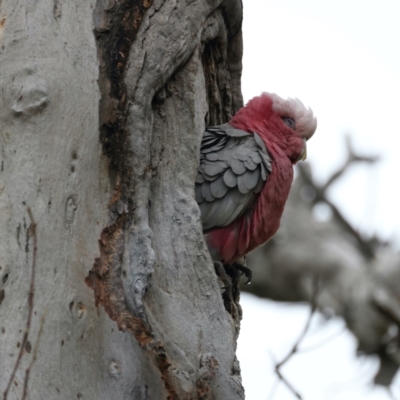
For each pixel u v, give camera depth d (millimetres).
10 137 7184
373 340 16078
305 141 10820
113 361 6875
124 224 7395
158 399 7031
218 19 9164
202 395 7348
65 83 7355
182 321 7523
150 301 7457
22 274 6840
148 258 7297
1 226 6945
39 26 7520
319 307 17062
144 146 7586
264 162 9289
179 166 8133
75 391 6703
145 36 7828
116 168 7410
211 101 10047
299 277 17562
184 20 8109
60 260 6953
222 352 7613
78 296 6922
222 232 9156
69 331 6805
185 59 8250
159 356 7094
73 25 7625
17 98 7227
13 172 7090
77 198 7176
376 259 17078
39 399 6562
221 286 9047
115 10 7809
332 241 17859
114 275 7184
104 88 7496
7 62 7379
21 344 6660
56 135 7230
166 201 7934
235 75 10328
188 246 7809
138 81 7652
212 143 9289
